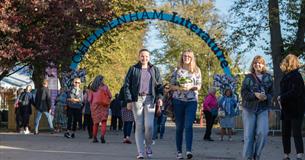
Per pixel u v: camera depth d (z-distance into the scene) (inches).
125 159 457.7
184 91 454.3
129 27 1231.5
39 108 895.7
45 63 840.3
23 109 911.7
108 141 700.7
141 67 464.1
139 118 460.1
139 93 458.0
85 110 771.4
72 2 813.2
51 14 776.9
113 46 1322.6
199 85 458.3
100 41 1215.6
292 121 458.0
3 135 827.4
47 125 1049.5
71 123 788.0
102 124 674.2
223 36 1193.4
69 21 810.2
